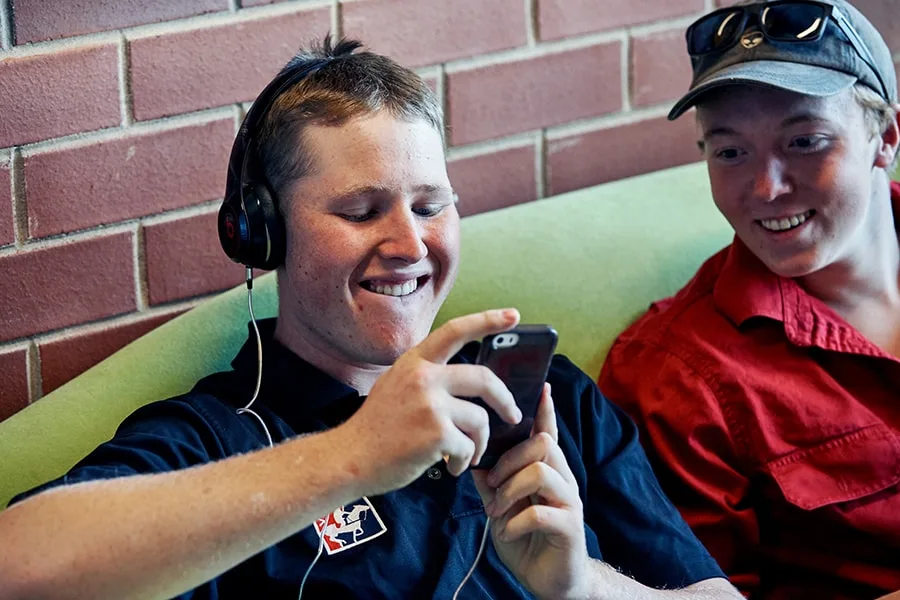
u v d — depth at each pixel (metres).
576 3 1.82
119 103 1.47
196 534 0.94
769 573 1.50
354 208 1.18
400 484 0.96
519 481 1.04
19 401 1.47
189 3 1.50
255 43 1.56
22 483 1.30
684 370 1.50
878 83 1.50
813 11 1.44
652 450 1.50
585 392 1.42
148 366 1.39
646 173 1.97
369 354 1.22
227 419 1.23
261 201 1.20
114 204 1.49
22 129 1.41
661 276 1.70
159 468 1.12
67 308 1.49
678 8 1.93
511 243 1.62
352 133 1.18
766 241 1.49
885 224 1.58
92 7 1.43
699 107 1.52
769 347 1.51
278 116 1.19
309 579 1.17
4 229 1.42
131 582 0.94
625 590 1.17
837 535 1.46
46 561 0.93
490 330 0.95
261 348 1.29
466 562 1.22
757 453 1.46
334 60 1.23
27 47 1.40
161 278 1.55
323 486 0.94
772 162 1.46
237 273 1.61
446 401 0.95
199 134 1.54
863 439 1.45
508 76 1.79
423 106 1.22
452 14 1.71
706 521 1.44
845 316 1.59
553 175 1.87
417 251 1.17
